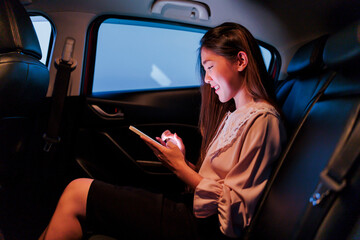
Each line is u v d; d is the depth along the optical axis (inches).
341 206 25.3
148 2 62.6
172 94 67.9
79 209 37.1
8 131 52.7
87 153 64.1
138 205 37.5
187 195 44.1
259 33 67.0
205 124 52.4
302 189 29.6
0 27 47.1
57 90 60.7
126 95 66.4
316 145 31.1
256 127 34.8
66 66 61.7
